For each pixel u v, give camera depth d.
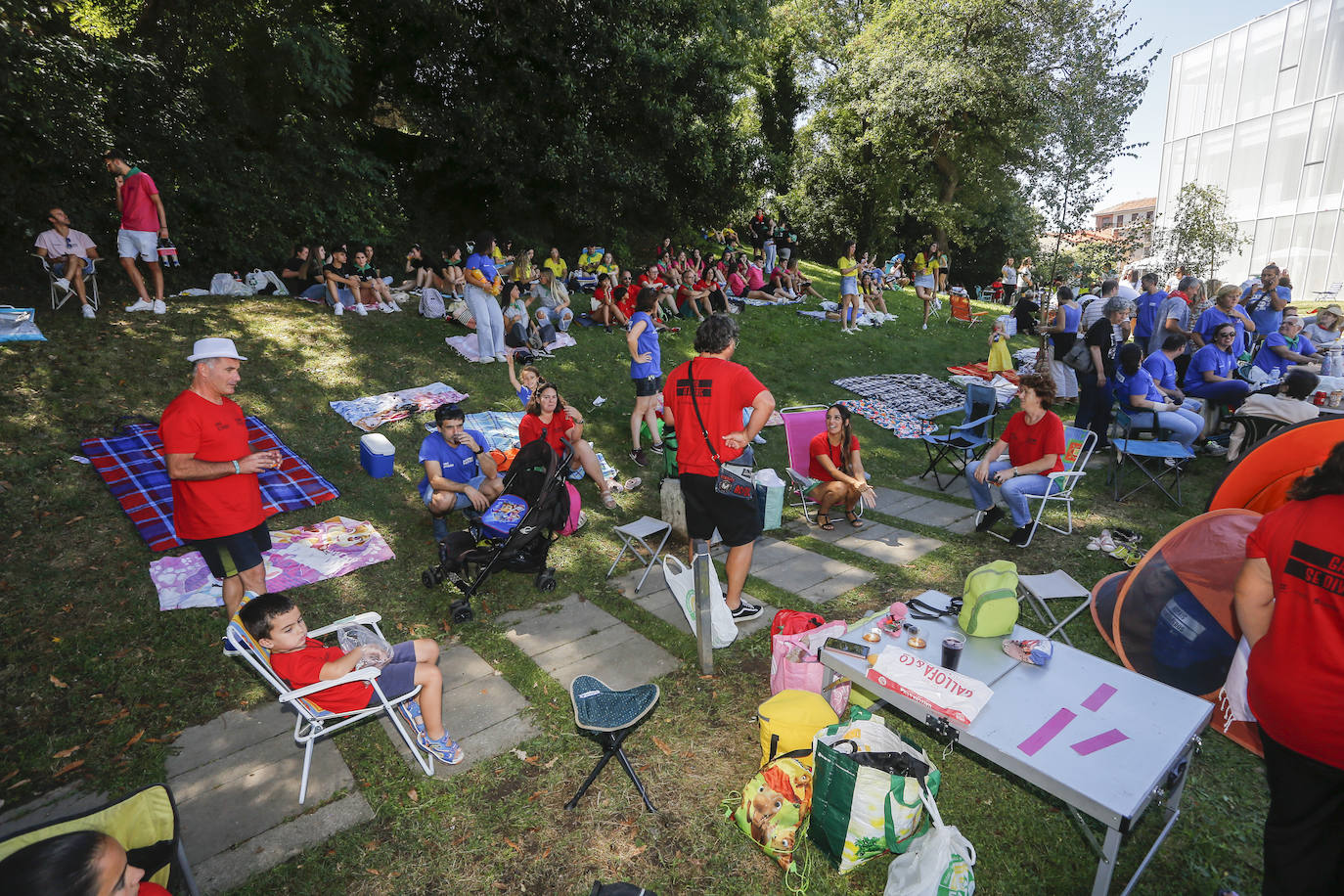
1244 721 3.57
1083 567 5.57
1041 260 31.89
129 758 3.54
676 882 2.83
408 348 9.48
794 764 3.08
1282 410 6.73
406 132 18.23
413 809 3.22
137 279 8.70
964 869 2.52
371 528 5.88
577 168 16.30
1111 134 22.44
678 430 4.30
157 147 11.02
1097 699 2.88
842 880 2.79
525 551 5.05
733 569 4.63
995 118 23.61
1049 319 15.13
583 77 16.02
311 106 13.84
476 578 4.97
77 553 5.05
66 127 9.68
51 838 1.62
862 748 2.93
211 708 3.95
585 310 12.90
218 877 2.84
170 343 8.11
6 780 3.35
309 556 5.45
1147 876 2.81
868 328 14.92
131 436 6.39
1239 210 28.91
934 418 10.30
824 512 6.65
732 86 18.31
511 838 3.05
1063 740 2.62
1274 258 27.34
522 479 5.19
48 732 3.66
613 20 15.61
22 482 5.53
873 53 24.55
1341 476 2.03
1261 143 27.78
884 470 8.50
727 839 3.03
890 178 26.47
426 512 6.41
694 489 4.31
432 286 12.45
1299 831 2.14
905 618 3.49
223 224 11.59
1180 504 6.80
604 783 3.38
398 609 4.98
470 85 15.22
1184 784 2.97
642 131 17.42
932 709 2.78
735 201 20.09
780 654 3.79
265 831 3.08
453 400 8.32
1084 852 2.96
